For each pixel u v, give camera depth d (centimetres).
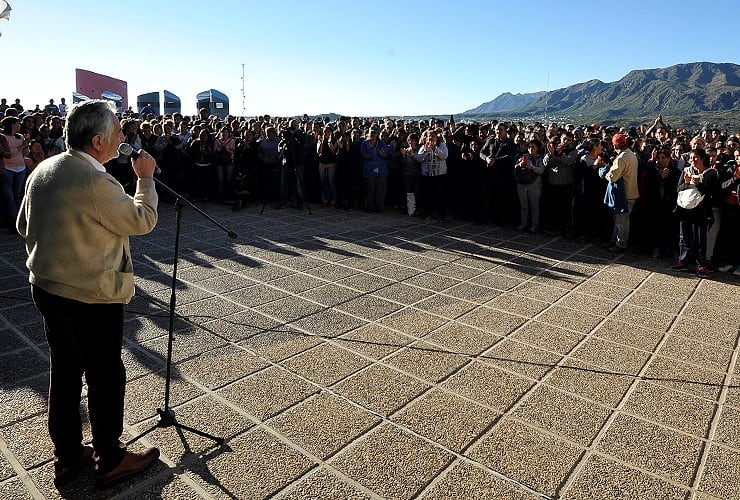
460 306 506
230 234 284
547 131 1025
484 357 397
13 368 359
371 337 429
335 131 1025
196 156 1049
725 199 624
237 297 520
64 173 216
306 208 1041
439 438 292
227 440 286
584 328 457
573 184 791
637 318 483
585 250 739
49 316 228
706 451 285
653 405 333
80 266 217
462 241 779
